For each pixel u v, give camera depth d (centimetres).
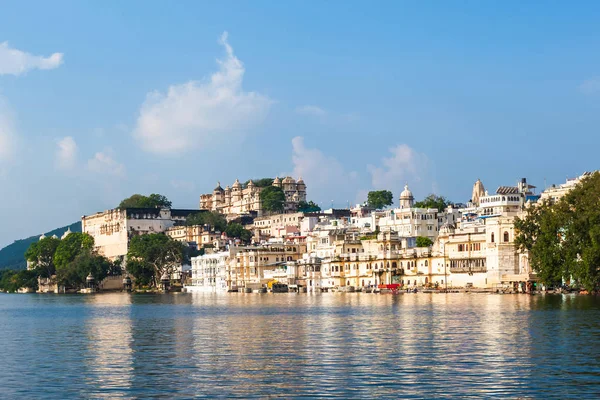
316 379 6631
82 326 12538
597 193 16450
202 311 15838
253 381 6606
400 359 7538
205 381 6656
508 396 5866
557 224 16650
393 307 14762
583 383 6225
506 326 10031
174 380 6731
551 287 18288
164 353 8431
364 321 11625
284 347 8662
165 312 16062
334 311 14250
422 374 6731
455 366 7069
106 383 6669
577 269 15950
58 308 19712
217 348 8738
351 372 6912
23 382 6781
